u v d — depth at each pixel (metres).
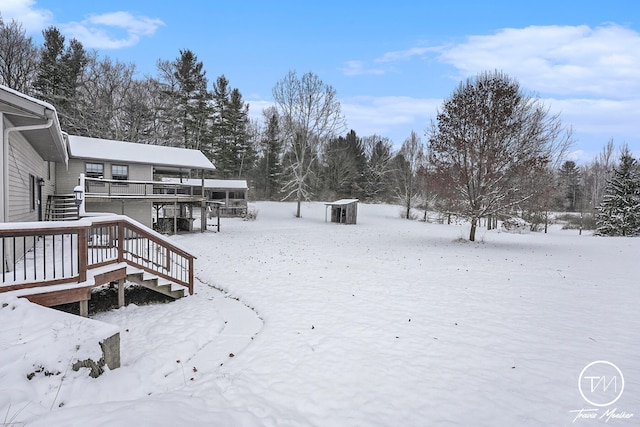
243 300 8.32
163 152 24.78
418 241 20.53
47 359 3.69
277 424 3.51
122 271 7.12
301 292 8.84
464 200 20.31
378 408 3.85
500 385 4.35
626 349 5.46
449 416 3.71
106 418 2.93
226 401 3.88
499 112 18.77
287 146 45.25
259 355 5.20
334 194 51.31
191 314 7.21
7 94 6.73
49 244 10.51
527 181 19.48
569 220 44.50
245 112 49.38
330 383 4.38
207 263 12.71
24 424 2.82
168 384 4.39
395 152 57.56
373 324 6.55
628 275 11.12
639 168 30.20
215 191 37.25
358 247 17.45
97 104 36.59
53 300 5.28
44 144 11.19
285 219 35.97
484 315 7.11
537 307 7.66
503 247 18.27
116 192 20.44
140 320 6.73
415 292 8.85
